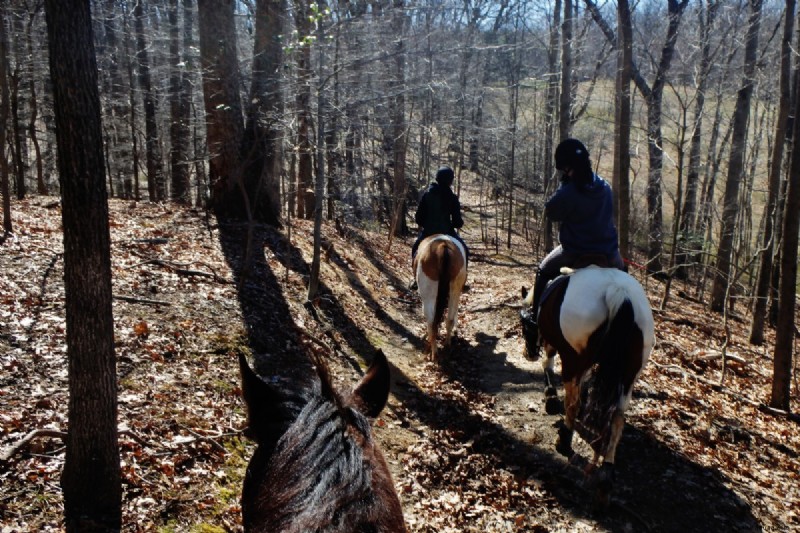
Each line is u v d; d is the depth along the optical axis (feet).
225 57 35.70
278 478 5.05
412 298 39.52
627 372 15.90
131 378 17.70
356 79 29.04
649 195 73.00
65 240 11.29
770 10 71.51
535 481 17.79
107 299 11.72
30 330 18.79
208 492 14.14
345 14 28.68
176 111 57.36
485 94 74.69
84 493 12.13
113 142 67.77
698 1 70.49
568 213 18.45
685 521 16.26
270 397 6.28
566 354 17.94
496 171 101.19
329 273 35.35
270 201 39.52
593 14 73.82
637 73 68.59
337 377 22.94
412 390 23.73
